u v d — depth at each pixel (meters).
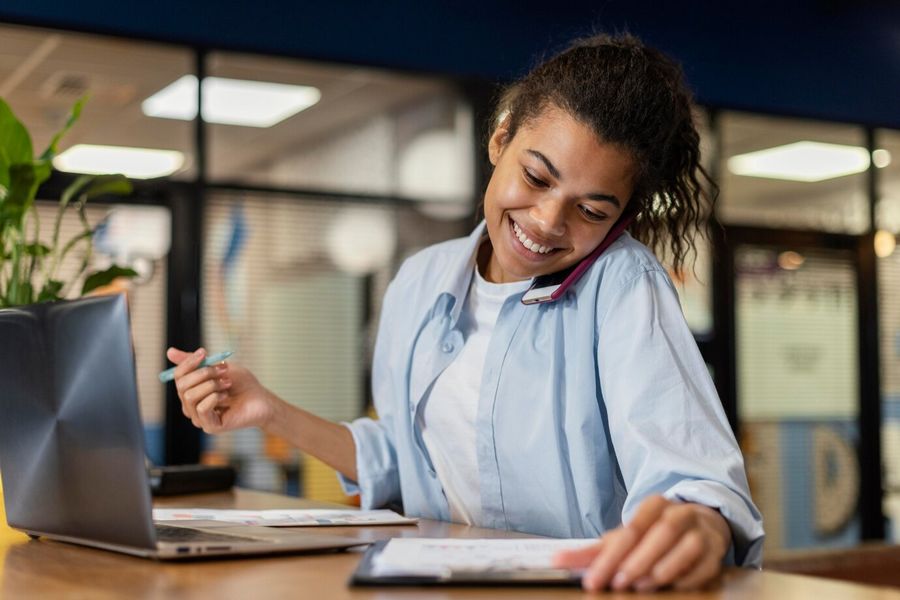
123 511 1.10
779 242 5.67
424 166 5.05
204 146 4.66
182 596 0.92
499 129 1.54
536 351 1.51
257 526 1.35
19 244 2.05
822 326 5.79
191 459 4.70
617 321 1.38
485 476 1.56
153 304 4.66
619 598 0.89
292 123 4.81
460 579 0.94
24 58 4.37
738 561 1.08
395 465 1.77
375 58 4.78
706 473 1.16
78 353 1.13
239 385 1.67
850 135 5.81
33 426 1.23
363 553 1.16
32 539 1.36
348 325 4.98
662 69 1.44
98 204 4.59
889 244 5.91
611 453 1.46
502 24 4.98
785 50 5.55
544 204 1.37
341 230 4.96
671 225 1.57
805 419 5.73
